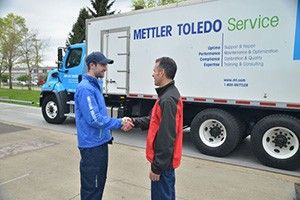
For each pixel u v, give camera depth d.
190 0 6.37
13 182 4.51
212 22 6.10
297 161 5.39
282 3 5.31
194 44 6.37
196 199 4.05
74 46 9.30
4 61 34.66
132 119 3.26
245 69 5.76
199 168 5.43
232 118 6.09
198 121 6.45
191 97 6.48
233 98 5.94
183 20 6.50
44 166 5.25
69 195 4.07
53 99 9.64
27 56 35.03
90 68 3.06
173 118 2.59
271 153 5.64
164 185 2.75
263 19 5.51
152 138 2.70
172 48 6.70
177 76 6.65
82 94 2.96
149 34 7.09
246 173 5.23
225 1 5.91
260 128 5.73
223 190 4.39
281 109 5.57
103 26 8.07
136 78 7.43
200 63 6.32
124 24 7.57
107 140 3.16
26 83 46.16
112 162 5.57
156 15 6.93
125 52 7.60
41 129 8.70
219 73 6.07
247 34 5.69
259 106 5.64
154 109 2.72
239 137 6.11
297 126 5.36
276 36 5.40
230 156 6.36
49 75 10.05
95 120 2.93
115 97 8.28
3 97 19.75
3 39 33.72
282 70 5.38
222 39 5.99
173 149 2.65
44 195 4.06
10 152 6.12
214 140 6.36
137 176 4.82
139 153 6.25
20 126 9.12
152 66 7.09
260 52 5.57
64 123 9.87
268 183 4.75
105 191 4.21
